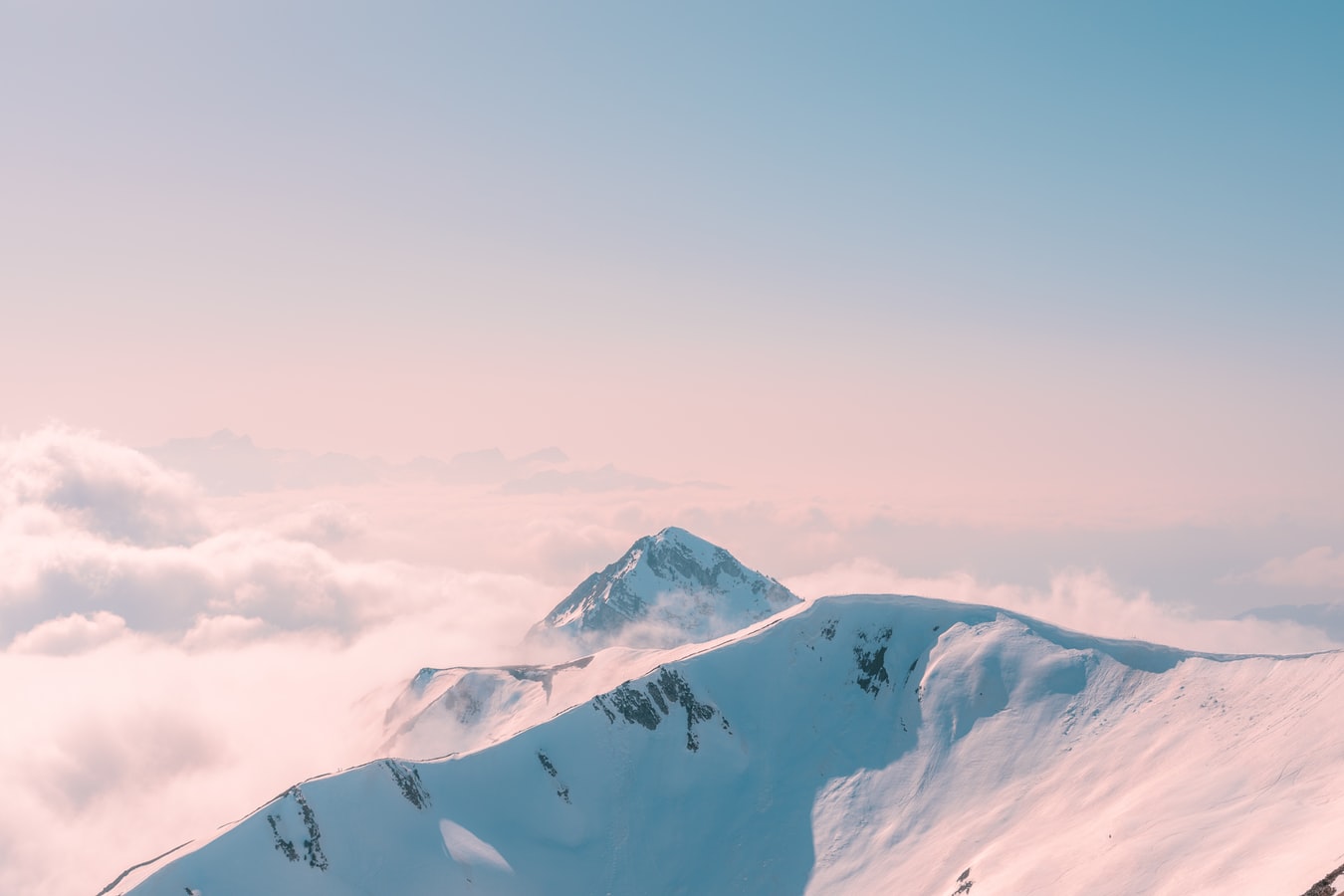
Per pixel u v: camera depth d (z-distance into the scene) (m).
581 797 182.25
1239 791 137.88
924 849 160.38
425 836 166.25
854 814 174.12
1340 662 159.12
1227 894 111.00
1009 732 179.00
